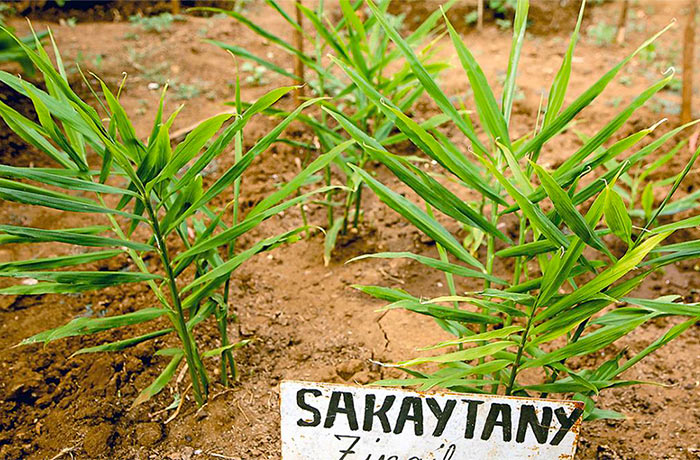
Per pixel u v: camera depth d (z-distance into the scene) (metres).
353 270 1.60
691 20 1.90
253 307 1.48
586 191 0.99
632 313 1.00
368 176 0.97
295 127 2.03
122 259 1.58
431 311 0.99
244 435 1.21
